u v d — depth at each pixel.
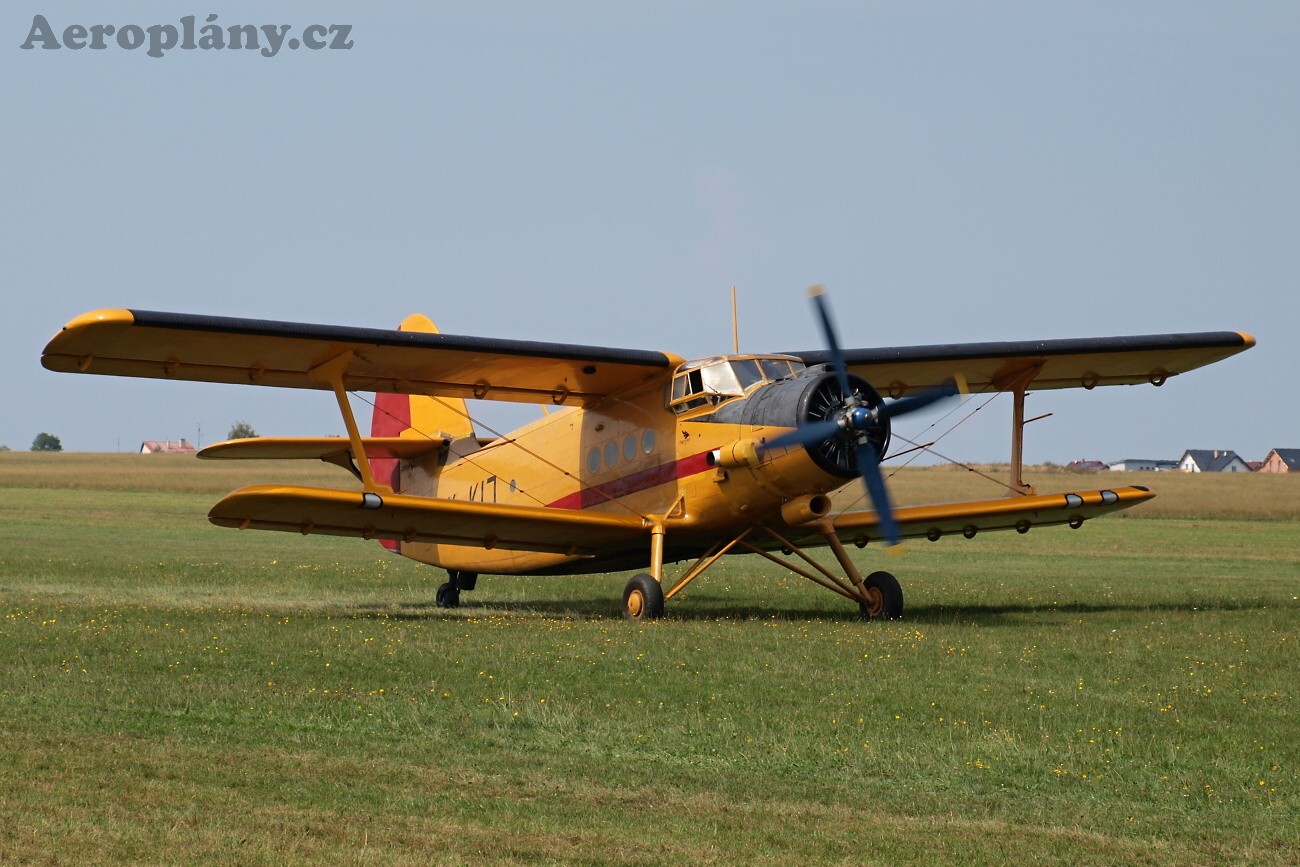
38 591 69.19
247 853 21.86
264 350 55.50
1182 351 67.12
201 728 31.23
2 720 31.55
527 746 30.17
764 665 41.03
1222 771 28.61
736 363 59.66
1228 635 51.38
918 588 79.44
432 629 50.56
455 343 56.72
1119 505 66.88
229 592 73.25
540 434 70.19
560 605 70.56
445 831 23.50
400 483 81.75
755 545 63.03
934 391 52.72
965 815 25.45
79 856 21.53
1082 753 29.91
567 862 22.05
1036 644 47.56
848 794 26.73
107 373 55.78
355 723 32.06
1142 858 22.98
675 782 27.36
